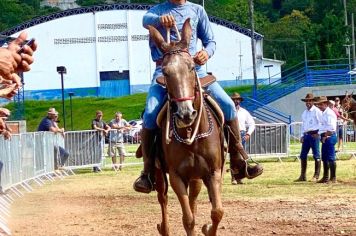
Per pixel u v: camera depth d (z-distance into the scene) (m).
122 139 29.81
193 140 9.22
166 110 9.59
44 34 89.38
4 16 115.56
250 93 66.12
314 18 117.00
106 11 89.75
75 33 89.88
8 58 6.44
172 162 9.41
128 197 17.81
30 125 79.75
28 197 18.27
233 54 91.75
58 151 26.11
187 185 9.55
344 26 87.56
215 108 9.74
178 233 11.70
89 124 76.56
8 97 7.32
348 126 36.59
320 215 13.26
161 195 10.44
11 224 13.04
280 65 92.06
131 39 90.25
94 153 28.84
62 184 22.48
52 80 89.44
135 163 30.64
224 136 10.01
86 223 13.10
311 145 21.20
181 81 8.95
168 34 10.02
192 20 10.37
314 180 21.27
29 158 21.77
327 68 69.69
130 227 12.52
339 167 26.08
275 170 25.50
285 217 13.12
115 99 83.81
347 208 14.19
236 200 16.12
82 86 89.88
